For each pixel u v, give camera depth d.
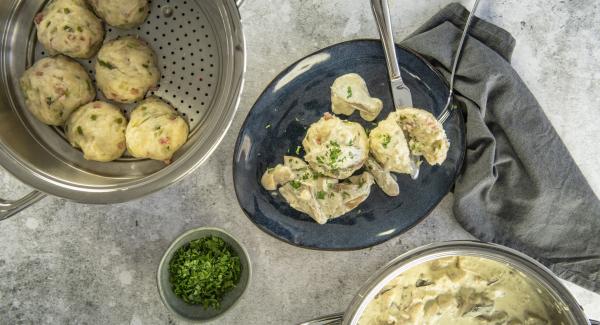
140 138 0.67
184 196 0.85
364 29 0.83
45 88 0.67
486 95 0.79
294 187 0.79
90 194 0.65
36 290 0.87
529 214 0.81
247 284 0.80
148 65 0.67
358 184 0.79
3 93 0.67
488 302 0.80
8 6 0.66
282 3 0.83
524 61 0.83
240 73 0.62
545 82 0.83
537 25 0.82
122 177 0.69
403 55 0.79
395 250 0.85
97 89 0.72
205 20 0.66
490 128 0.82
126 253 0.86
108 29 0.71
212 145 0.62
